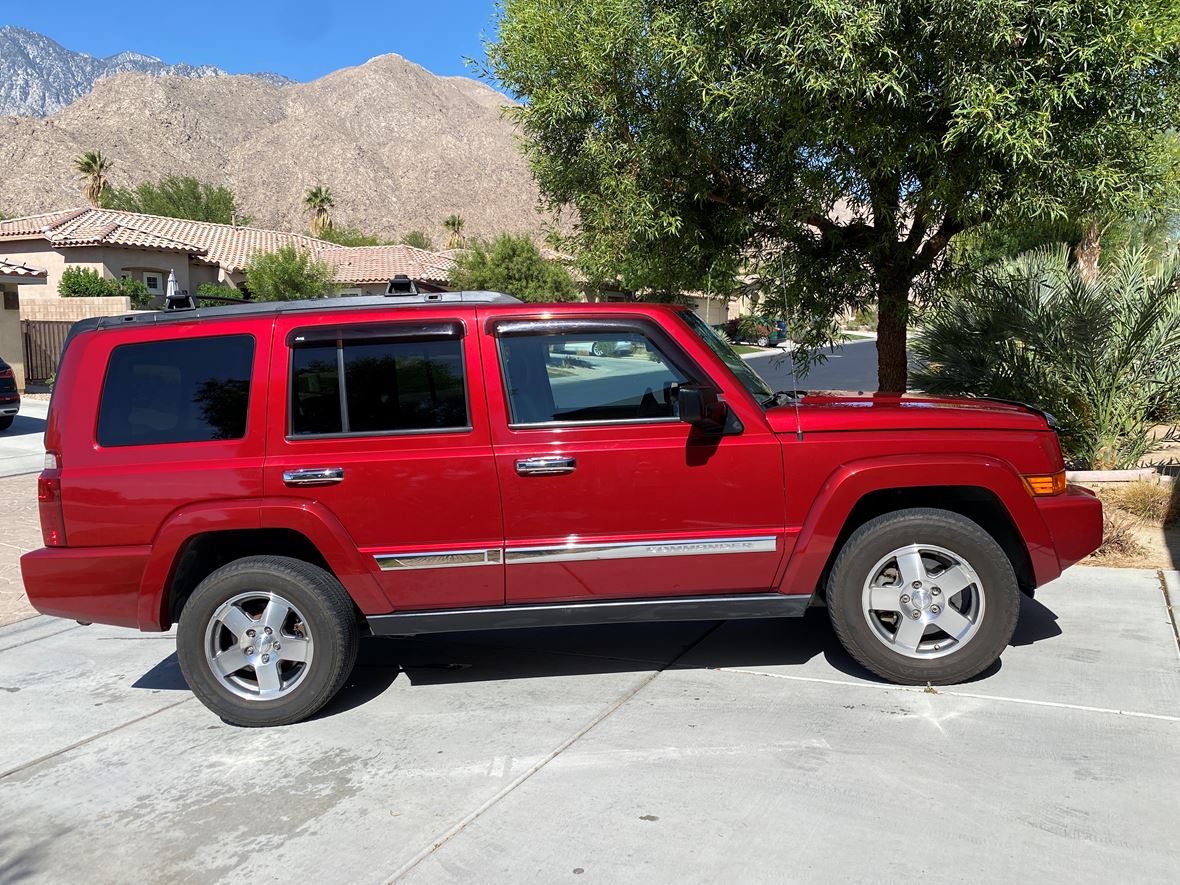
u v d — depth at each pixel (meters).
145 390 4.37
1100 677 4.45
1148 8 6.23
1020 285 8.77
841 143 7.03
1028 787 3.45
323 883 3.05
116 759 4.08
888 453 4.31
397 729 4.25
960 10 6.05
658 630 5.48
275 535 4.51
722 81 7.11
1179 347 8.38
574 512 4.29
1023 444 4.35
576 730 4.12
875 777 3.56
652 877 2.98
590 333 4.35
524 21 8.13
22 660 5.44
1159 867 2.93
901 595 4.35
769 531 4.32
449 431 4.28
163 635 5.92
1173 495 7.45
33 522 9.17
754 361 32.16
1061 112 6.58
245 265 35.81
